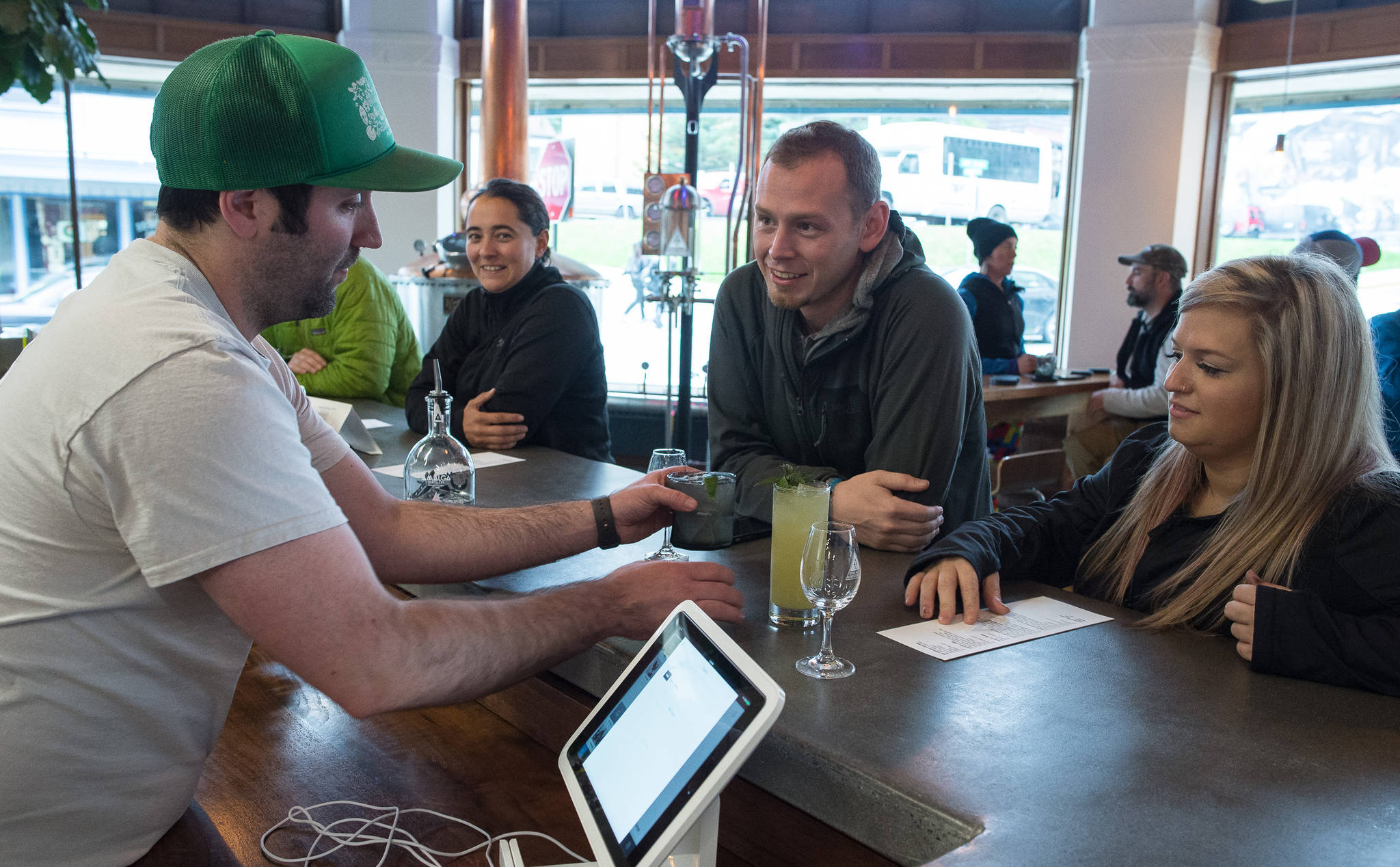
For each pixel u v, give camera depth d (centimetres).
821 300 171
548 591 109
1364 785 85
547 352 240
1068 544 153
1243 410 125
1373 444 122
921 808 80
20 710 87
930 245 593
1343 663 105
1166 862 73
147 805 94
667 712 84
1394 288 496
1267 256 128
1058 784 84
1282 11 504
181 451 83
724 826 102
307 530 87
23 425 85
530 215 253
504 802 111
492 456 223
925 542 154
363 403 295
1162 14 516
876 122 586
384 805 110
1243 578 121
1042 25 546
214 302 96
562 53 582
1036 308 590
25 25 279
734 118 591
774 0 569
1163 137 524
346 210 102
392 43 564
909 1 554
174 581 83
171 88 94
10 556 86
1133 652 115
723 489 137
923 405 163
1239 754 90
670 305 294
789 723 94
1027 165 577
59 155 581
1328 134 508
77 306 91
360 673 88
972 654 113
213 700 97
